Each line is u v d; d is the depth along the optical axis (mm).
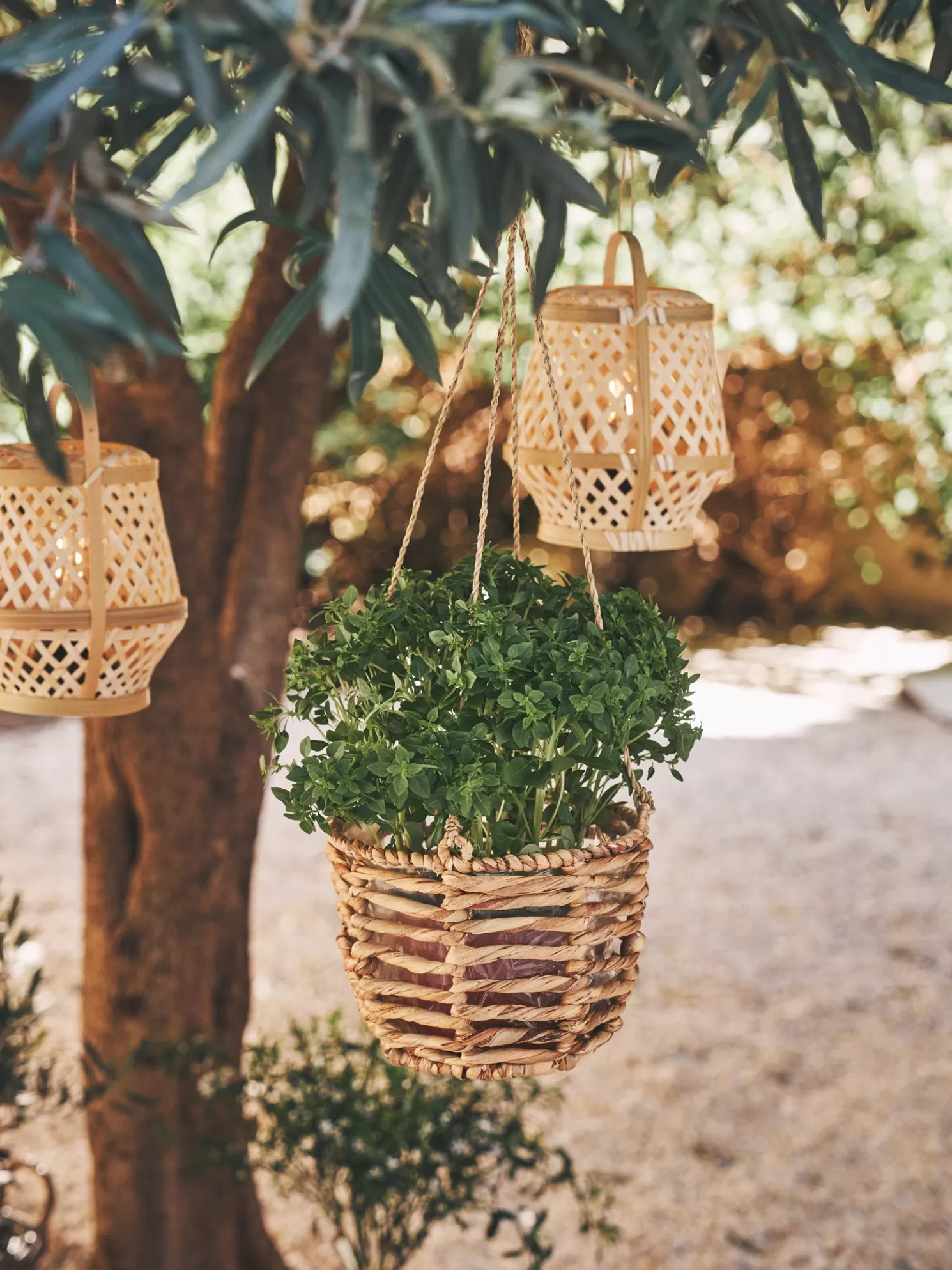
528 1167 2473
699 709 8172
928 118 1871
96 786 2381
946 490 7477
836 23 1106
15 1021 2490
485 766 1115
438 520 9336
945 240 6465
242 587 2361
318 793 1153
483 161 920
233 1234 2602
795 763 7133
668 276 5812
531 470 1442
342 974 4598
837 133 4703
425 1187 2438
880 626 10227
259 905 5254
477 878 1098
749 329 6312
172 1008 2379
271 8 708
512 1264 3049
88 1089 2363
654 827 6230
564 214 970
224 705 2350
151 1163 2436
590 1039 1178
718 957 4797
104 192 913
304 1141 2631
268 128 964
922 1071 3977
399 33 695
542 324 1265
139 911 2357
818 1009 4391
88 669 1327
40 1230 2629
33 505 1297
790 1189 3408
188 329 6309
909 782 6805
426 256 1207
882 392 7398
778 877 5594
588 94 1299
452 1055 1153
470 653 1142
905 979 4605
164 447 2139
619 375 1386
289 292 2268
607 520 1410
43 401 977
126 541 1336
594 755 1165
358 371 1209
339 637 1241
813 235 5973
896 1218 3293
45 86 753
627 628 1304
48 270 1072
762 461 9305
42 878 5461
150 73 841
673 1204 3336
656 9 999
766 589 10164
